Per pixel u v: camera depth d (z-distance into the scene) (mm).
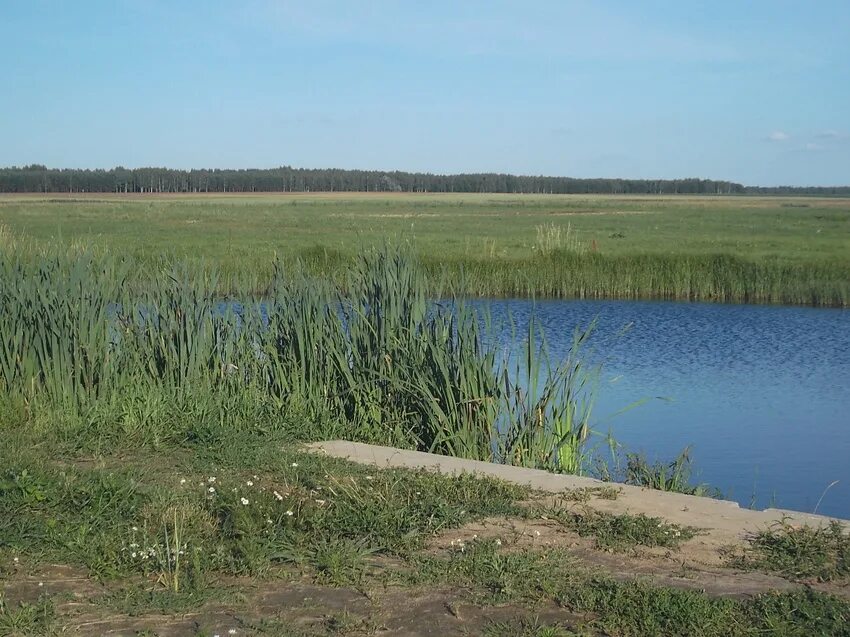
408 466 7059
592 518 5734
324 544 5191
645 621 4215
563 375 8852
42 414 8383
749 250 32969
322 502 5926
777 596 4461
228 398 9016
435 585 4750
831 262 27609
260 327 9797
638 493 6422
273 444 7672
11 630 4176
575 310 23141
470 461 7340
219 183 137000
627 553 5207
